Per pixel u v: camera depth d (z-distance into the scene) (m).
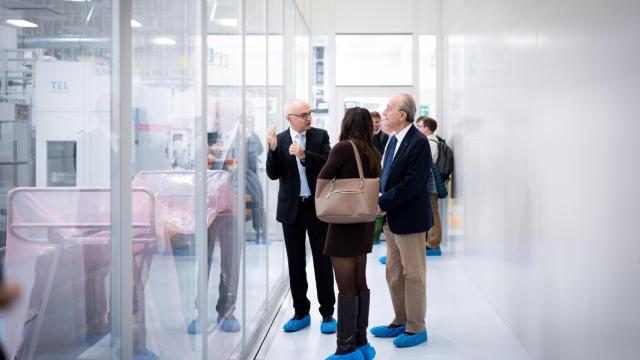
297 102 3.93
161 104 2.04
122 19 1.67
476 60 5.32
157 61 1.99
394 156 3.56
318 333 3.98
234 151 3.25
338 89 8.77
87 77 1.49
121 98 1.67
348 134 3.19
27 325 1.31
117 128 1.66
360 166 3.09
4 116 1.19
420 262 3.66
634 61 1.97
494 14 4.43
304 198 3.94
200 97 2.53
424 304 3.73
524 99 3.49
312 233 3.97
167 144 2.11
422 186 3.45
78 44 1.45
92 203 1.53
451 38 7.19
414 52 8.57
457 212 6.65
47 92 1.32
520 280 3.67
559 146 2.82
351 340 3.22
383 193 3.53
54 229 1.37
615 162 2.13
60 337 1.43
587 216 2.43
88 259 1.53
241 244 3.39
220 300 2.92
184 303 2.33
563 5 2.73
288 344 3.74
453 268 6.24
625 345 2.06
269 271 4.51
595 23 2.33
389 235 3.89
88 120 1.50
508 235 4.00
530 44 3.36
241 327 3.35
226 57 3.01
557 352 2.88
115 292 1.67
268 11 4.33
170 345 2.17
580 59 2.51
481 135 5.05
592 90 2.36
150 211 1.96
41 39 1.30
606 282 2.23
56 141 1.37
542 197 3.12
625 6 2.04
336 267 3.23
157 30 2.00
